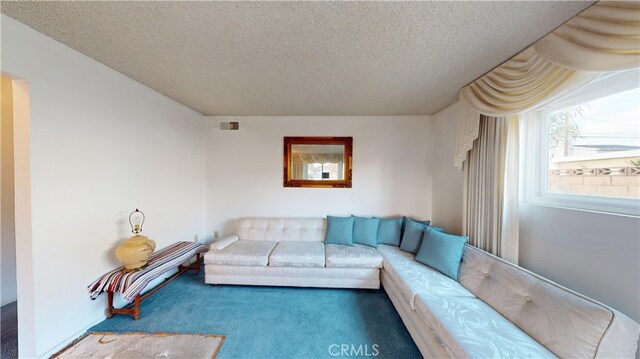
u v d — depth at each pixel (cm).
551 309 116
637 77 113
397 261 221
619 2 102
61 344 154
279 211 330
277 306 209
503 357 103
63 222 157
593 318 100
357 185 324
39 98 143
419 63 173
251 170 330
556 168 155
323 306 210
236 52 161
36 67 141
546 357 104
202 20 127
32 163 140
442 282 178
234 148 331
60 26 135
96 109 179
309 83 212
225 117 330
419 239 243
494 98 178
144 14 123
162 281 254
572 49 118
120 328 175
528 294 131
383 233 283
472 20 124
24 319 142
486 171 198
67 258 159
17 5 117
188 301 215
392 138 321
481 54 159
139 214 219
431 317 135
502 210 178
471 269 177
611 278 119
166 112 256
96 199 180
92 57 172
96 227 180
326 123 324
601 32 107
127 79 207
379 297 227
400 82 208
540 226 158
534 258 162
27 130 139
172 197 268
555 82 131
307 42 148
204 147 332
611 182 125
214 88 229
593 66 110
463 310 139
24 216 140
